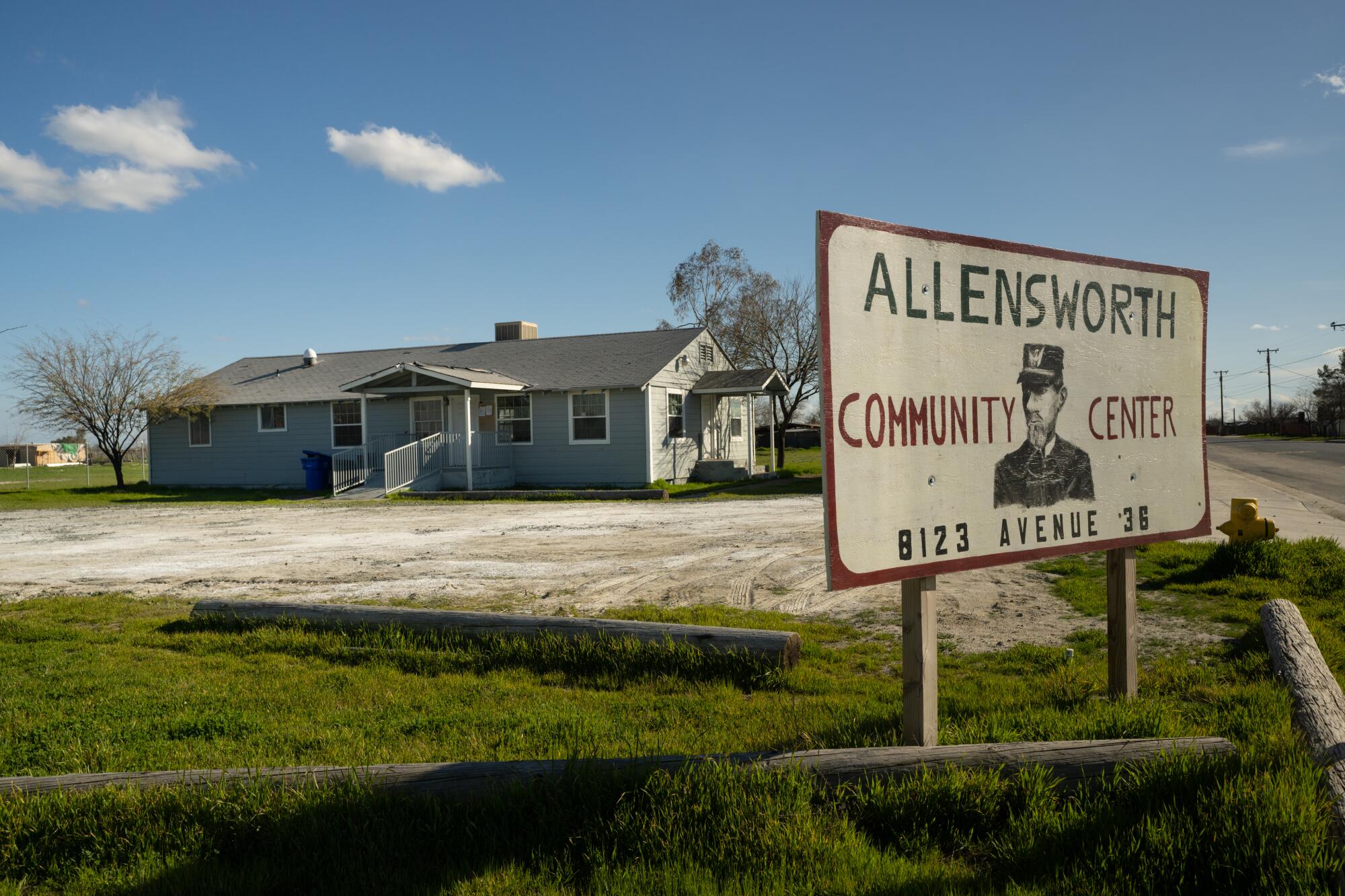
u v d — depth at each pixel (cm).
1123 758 313
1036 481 407
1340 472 2436
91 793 324
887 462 349
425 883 277
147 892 275
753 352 3816
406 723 485
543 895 266
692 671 576
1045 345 416
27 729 482
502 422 2612
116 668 634
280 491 2686
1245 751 317
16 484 3581
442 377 2334
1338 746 323
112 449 2909
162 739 464
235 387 2989
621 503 2002
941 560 365
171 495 2603
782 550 1116
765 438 5256
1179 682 498
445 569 1042
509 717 490
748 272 4366
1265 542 810
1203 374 497
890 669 587
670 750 396
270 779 329
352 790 315
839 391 334
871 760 321
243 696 555
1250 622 630
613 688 568
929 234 370
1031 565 927
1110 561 462
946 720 430
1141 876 262
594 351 2789
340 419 2753
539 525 1535
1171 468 476
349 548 1270
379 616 700
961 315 380
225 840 305
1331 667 496
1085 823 285
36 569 1141
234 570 1081
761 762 322
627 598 835
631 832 291
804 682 552
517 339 3162
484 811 306
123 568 1129
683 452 2677
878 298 349
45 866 299
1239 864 261
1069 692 479
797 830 285
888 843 296
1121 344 453
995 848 286
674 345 2706
